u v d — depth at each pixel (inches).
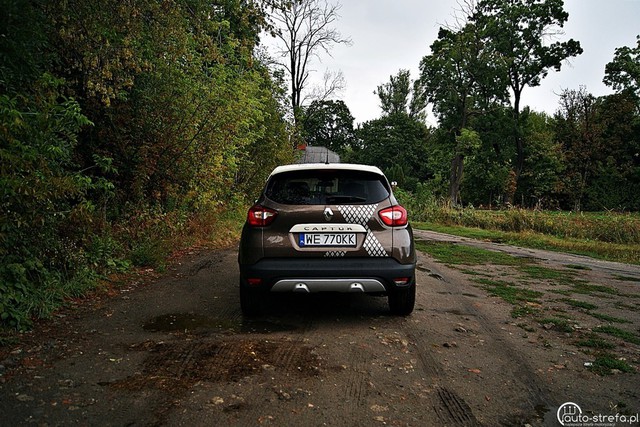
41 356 139.3
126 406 110.6
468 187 2054.6
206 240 402.3
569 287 281.7
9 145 160.9
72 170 301.7
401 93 3248.0
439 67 1851.6
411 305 194.5
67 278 212.7
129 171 337.1
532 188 1990.7
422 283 277.4
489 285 279.1
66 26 237.5
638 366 147.3
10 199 169.3
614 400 123.0
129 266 263.0
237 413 109.1
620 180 1708.9
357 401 117.7
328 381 129.1
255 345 155.7
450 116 1888.5
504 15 1793.8
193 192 395.9
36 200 177.2
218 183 448.5
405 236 179.5
